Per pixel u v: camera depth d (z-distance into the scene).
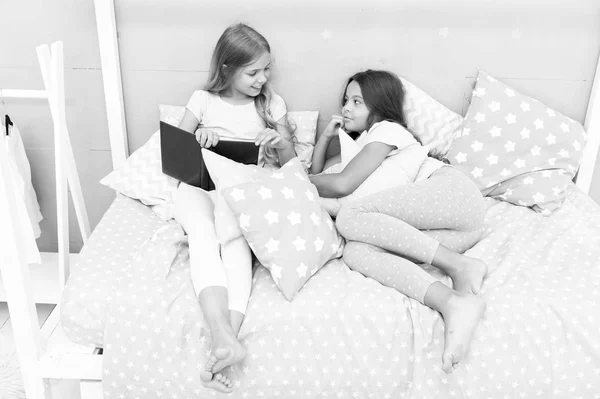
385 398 1.33
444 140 1.93
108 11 1.87
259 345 1.33
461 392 1.32
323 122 2.05
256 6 1.90
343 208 1.58
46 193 2.16
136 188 1.78
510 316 1.34
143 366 1.34
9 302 1.39
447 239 1.58
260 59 1.79
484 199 1.82
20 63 1.98
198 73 1.98
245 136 1.89
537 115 1.88
